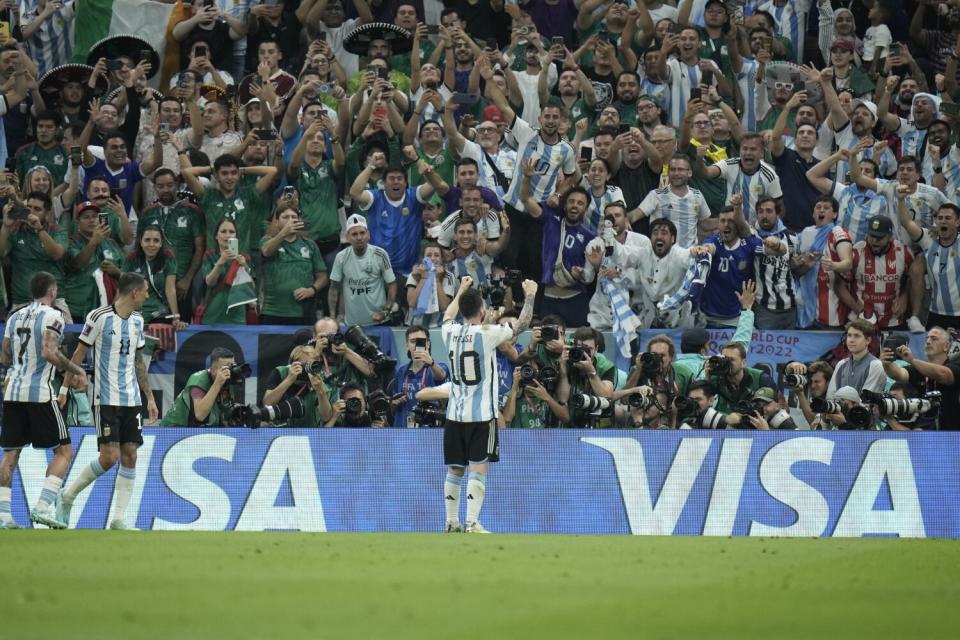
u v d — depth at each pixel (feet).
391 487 147.54
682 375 158.20
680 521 147.13
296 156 187.73
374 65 199.21
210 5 219.61
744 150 189.26
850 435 148.36
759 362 175.94
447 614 63.62
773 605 69.26
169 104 197.47
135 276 131.44
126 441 131.75
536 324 168.14
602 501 147.43
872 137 202.08
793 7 228.84
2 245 177.68
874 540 126.82
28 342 129.08
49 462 147.74
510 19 226.99
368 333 174.91
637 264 178.70
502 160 194.59
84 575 79.77
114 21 218.79
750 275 179.73
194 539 112.98
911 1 237.66
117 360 130.62
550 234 181.78
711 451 148.36
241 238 184.44
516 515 147.33
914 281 182.60
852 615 65.67
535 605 67.56
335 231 189.57
